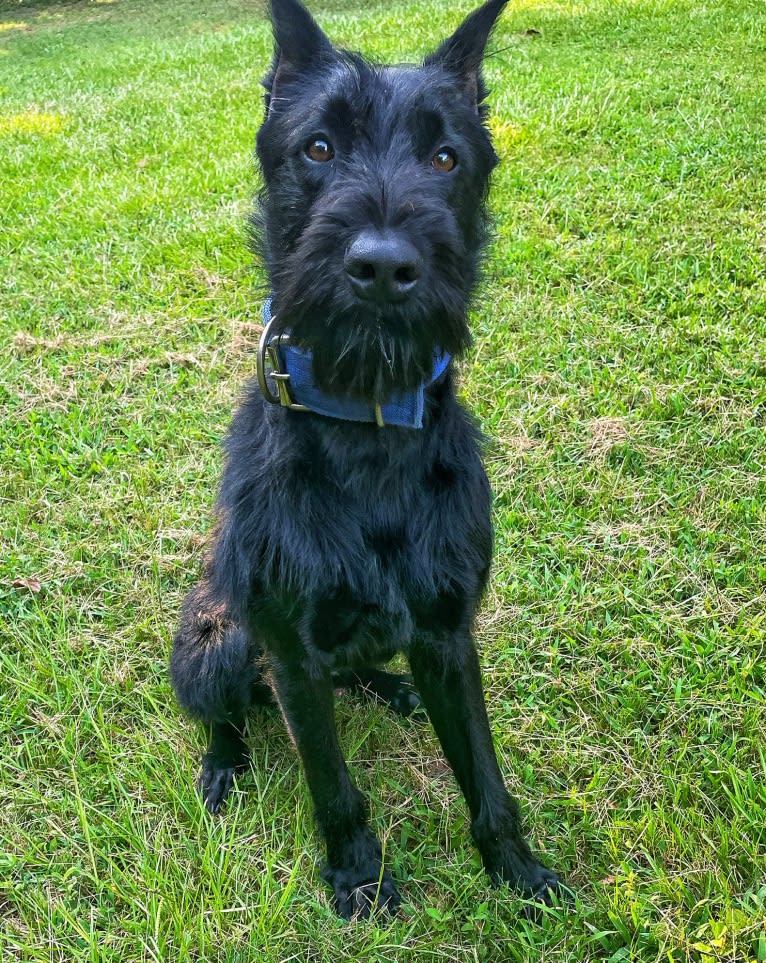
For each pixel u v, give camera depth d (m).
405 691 0.97
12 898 0.78
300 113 0.70
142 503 1.19
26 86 3.53
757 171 1.87
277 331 0.68
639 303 1.49
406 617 0.74
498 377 1.36
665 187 1.83
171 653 0.93
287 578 0.72
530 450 1.23
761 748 0.83
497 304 1.49
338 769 0.78
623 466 1.19
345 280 0.60
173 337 1.51
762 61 2.56
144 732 0.92
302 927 0.76
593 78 2.52
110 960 0.72
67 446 1.30
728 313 1.45
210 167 2.18
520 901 0.77
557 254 1.62
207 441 1.30
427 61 0.79
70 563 1.11
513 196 1.84
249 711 0.96
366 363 0.63
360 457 0.71
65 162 2.35
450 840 0.83
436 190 0.66
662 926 0.72
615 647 0.97
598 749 0.88
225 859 0.79
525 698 0.94
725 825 0.79
